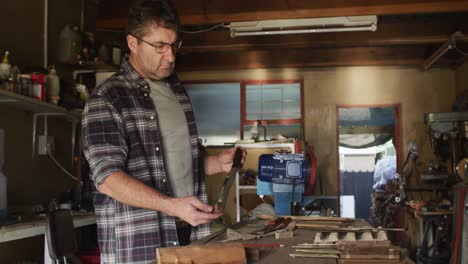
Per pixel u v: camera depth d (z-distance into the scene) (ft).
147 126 5.29
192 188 5.76
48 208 10.50
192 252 3.42
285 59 22.36
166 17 5.11
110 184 4.57
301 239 5.25
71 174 13.61
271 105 23.07
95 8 16.14
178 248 3.46
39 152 12.00
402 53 21.71
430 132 19.75
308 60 22.20
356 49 21.86
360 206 30.73
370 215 29.68
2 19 10.87
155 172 5.26
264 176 13.57
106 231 5.12
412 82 22.57
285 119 22.97
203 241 4.96
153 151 5.28
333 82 22.89
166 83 5.82
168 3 5.24
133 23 5.19
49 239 6.93
